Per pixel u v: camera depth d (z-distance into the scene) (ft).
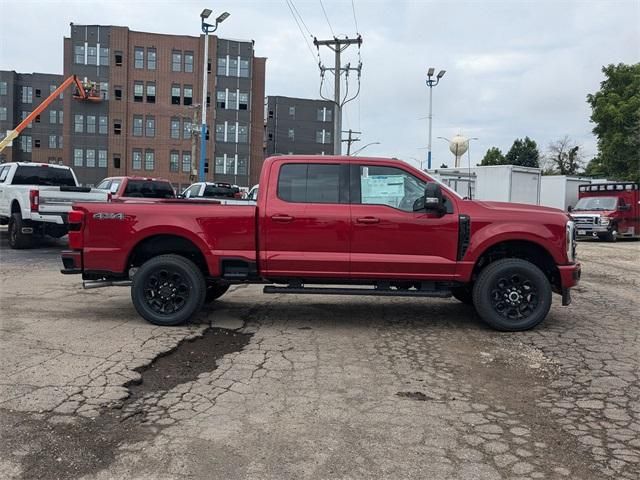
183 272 22.36
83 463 11.60
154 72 195.62
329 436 12.97
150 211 22.52
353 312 26.11
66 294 29.19
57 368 16.88
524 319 22.29
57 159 239.91
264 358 18.80
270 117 246.06
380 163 22.47
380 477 11.17
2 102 233.35
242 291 31.65
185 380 16.69
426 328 23.09
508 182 74.95
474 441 12.78
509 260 22.35
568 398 15.47
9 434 12.68
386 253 22.00
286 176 22.54
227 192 69.15
